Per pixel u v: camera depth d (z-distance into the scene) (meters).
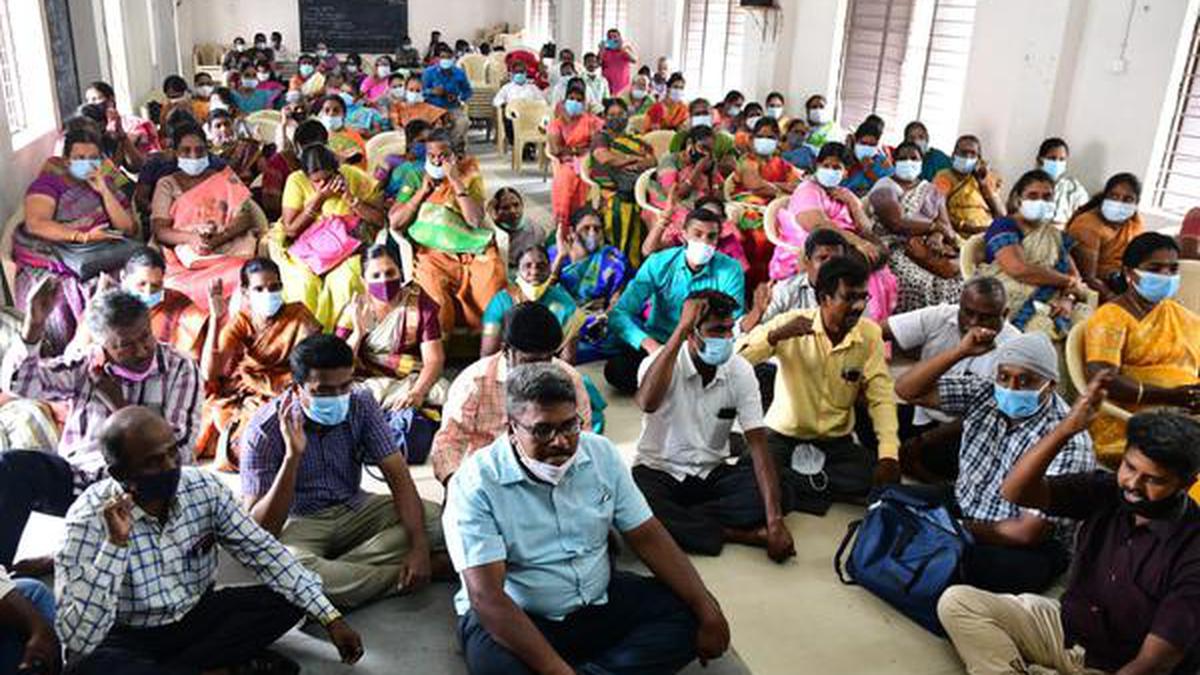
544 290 3.60
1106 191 3.94
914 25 6.47
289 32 15.61
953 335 3.16
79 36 6.16
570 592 2.01
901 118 6.70
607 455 2.05
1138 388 2.87
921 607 2.40
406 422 3.13
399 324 3.28
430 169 4.20
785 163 5.91
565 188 5.60
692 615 2.05
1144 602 1.93
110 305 2.31
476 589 1.88
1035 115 5.24
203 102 7.38
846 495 2.98
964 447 2.61
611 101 7.93
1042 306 3.73
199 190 4.19
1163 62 4.63
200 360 3.16
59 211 3.88
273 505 2.26
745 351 2.96
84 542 1.80
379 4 15.90
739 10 8.88
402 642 2.25
